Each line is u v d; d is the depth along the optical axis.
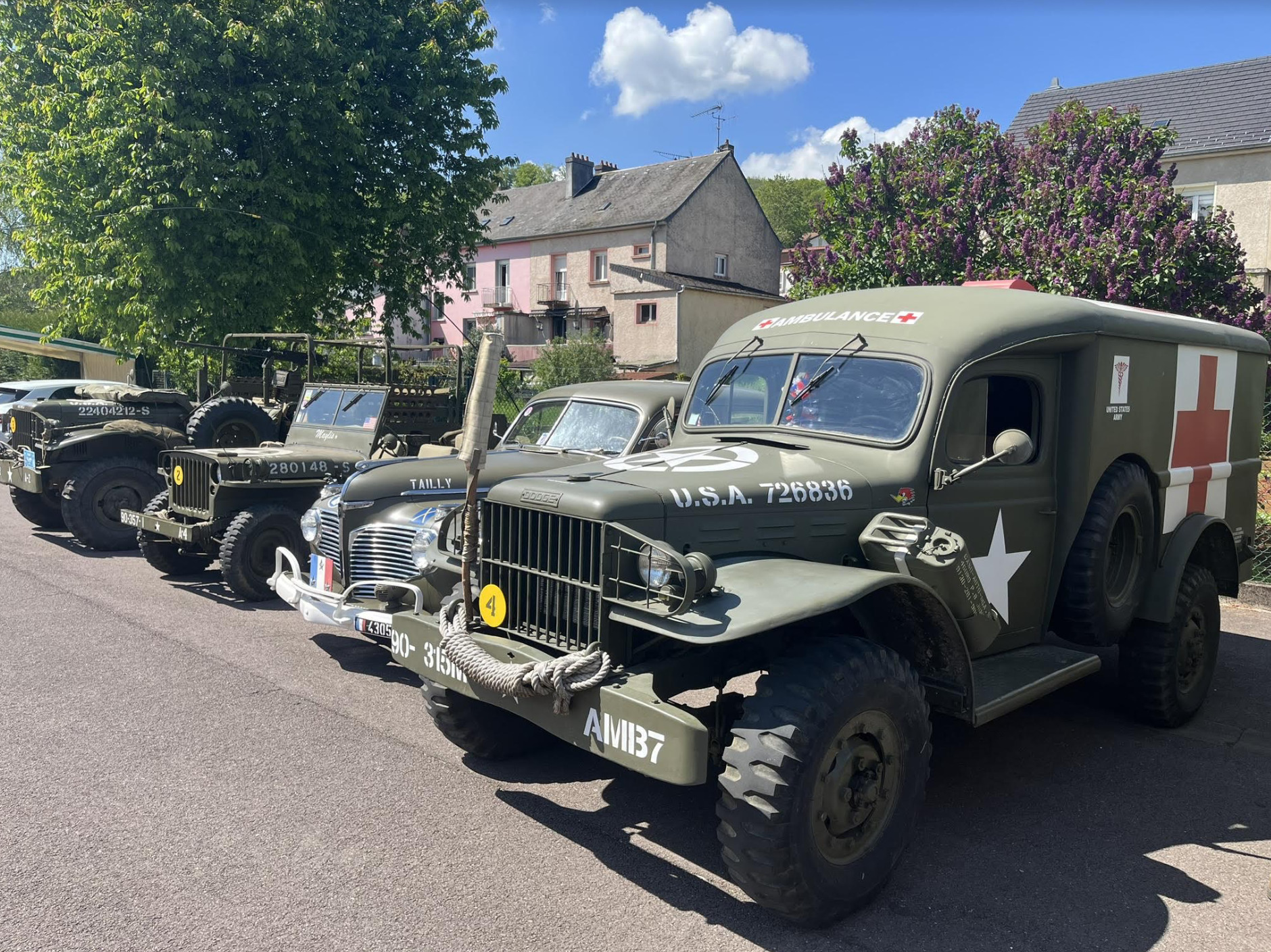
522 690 3.26
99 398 10.66
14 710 4.97
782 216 70.50
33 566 8.72
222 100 14.36
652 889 3.37
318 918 3.12
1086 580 4.44
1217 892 3.46
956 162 14.66
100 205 14.27
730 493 3.47
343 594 5.50
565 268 35.00
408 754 4.56
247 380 11.04
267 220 14.51
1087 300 4.71
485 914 3.17
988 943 3.09
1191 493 5.27
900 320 4.32
